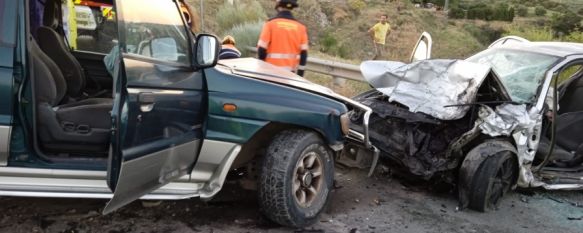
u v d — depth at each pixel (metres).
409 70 5.48
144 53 3.26
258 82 3.86
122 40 3.07
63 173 3.33
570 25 24.41
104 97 4.42
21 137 3.20
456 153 4.95
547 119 5.63
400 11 39.62
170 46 3.52
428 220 4.54
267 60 6.10
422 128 5.21
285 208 3.88
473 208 4.84
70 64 4.10
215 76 3.71
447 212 4.78
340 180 5.44
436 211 4.78
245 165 4.36
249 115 3.73
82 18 5.38
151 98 3.18
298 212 3.97
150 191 3.37
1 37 3.08
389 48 21.02
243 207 4.38
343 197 4.93
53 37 4.00
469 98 4.93
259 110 3.76
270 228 4.03
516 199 5.31
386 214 4.59
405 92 5.38
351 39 29.83
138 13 3.28
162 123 3.30
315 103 4.02
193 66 3.64
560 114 6.12
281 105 3.83
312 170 4.12
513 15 45.34
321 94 4.19
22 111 3.16
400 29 36.03
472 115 4.98
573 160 5.72
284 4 6.08
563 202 5.34
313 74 11.18
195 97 3.58
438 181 5.50
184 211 4.20
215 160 3.74
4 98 3.08
